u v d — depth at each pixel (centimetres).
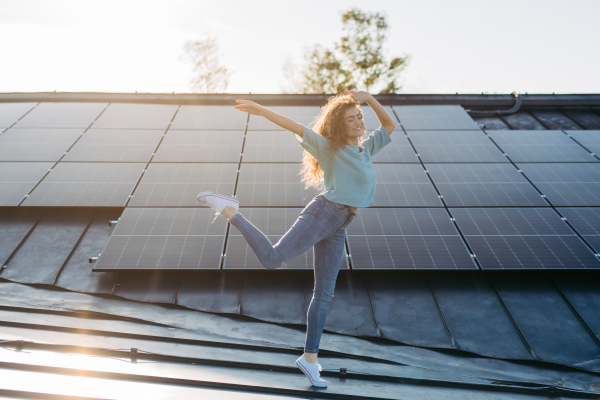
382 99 1333
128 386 351
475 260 658
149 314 569
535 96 1377
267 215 727
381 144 315
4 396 310
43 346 459
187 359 477
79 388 333
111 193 766
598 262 657
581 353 558
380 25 3747
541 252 675
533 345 565
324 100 1270
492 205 777
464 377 512
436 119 1130
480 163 916
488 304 623
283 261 262
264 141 969
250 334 554
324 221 278
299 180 822
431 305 617
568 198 802
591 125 1295
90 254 670
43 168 830
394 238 693
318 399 378
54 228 713
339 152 285
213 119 1084
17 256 653
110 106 1136
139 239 663
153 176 820
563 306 626
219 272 641
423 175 862
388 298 623
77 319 550
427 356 546
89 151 898
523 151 973
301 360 368
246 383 395
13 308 551
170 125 1039
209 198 270
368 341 563
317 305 338
